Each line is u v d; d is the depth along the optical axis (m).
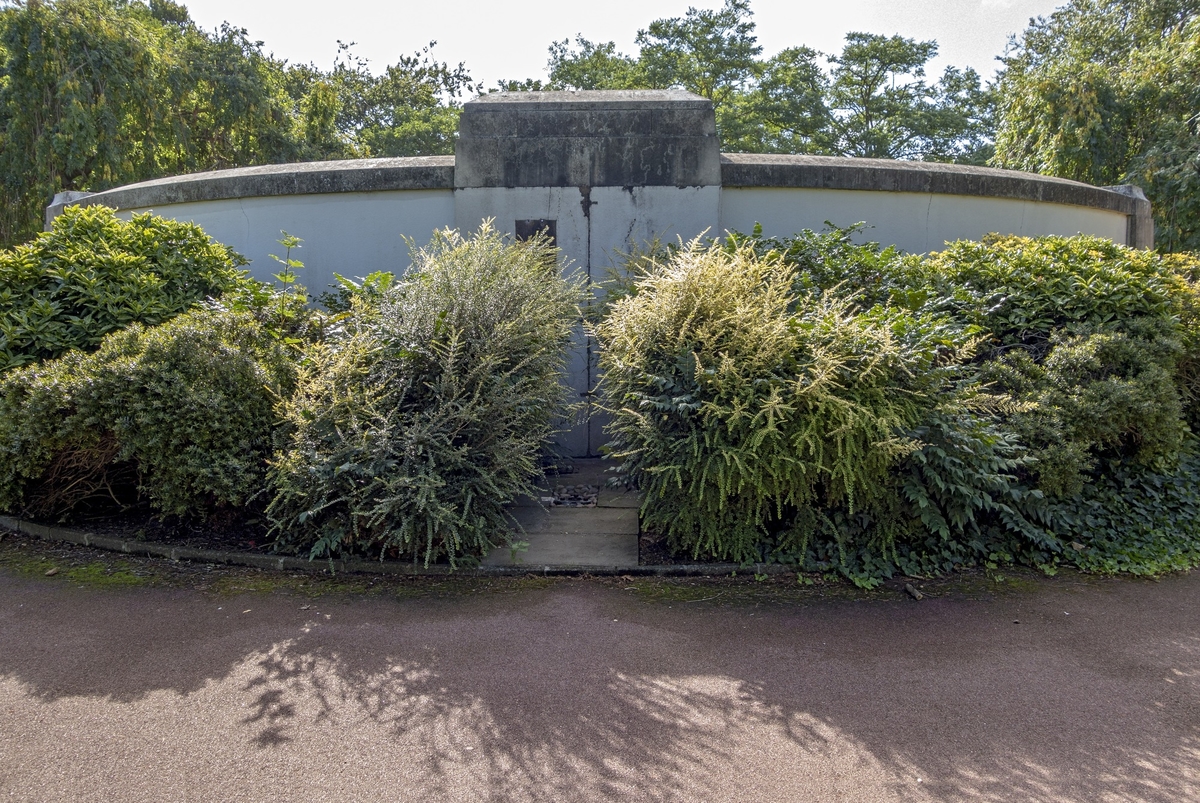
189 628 3.56
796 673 3.15
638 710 2.85
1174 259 6.79
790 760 2.53
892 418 3.95
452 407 4.41
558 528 4.88
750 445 3.99
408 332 4.62
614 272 6.39
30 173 14.88
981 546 4.38
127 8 20.86
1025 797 2.34
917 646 3.41
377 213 7.36
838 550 4.30
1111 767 2.50
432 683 3.05
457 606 3.83
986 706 2.89
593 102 6.84
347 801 2.31
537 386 5.09
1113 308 5.50
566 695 2.96
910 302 5.28
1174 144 13.94
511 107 6.86
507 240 6.82
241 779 2.42
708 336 4.26
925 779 2.43
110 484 4.88
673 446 4.17
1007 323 5.57
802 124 25.81
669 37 26.30
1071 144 15.29
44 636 3.47
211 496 4.63
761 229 6.40
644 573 4.27
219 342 4.58
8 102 14.38
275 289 6.18
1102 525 4.77
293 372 4.68
